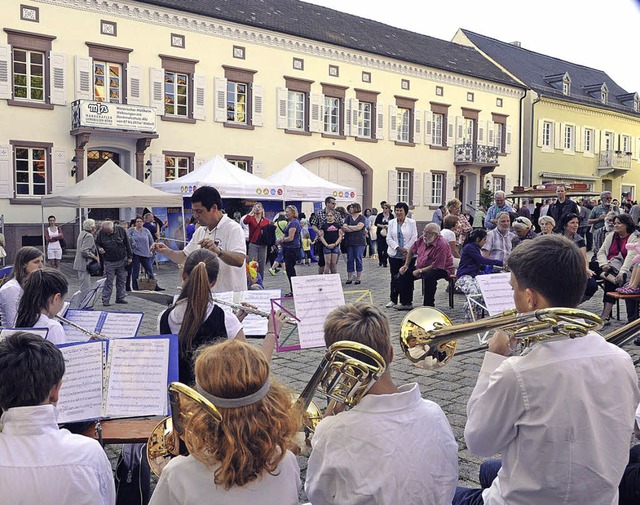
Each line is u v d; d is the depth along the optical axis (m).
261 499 1.85
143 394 2.93
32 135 19.84
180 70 22.70
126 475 3.14
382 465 1.98
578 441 1.88
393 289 10.24
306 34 25.88
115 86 21.48
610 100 42.59
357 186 28.61
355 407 2.10
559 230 13.56
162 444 2.62
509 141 34.97
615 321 8.66
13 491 1.93
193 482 1.84
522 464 1.95
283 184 19.08
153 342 3.03
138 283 11.71
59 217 20.38
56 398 2.15
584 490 1.90
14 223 19.62
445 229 10.56
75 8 20.33
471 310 7.55
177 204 15.76
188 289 3.38
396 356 6.86
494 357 2.09
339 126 27.69
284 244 12.09
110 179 15.30
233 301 4.49
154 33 22.03
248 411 1.79
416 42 33.16
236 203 20.55
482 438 2.01
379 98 28.88
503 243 9.16
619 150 41.62
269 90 25.11
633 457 2.65
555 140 37.19
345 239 13.81
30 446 1.99
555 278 1.97
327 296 4.20
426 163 30.98
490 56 36.66
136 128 20.95
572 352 1.95
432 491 2.04
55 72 20.09
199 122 23.28
